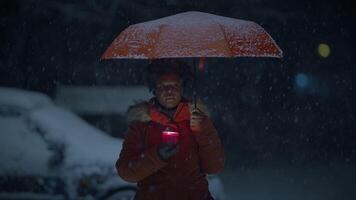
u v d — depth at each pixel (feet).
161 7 56.85
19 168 27.45
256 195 36.88
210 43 11.86
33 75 59.47
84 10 56.54
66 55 59.41
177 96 12.26
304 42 60.54
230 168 49.01
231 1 56.08
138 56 12.01
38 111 29.53
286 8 58.65
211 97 60.54
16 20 58.23
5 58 59.31
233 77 60.34
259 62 60.44
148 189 12.17
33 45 59.11
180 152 12.14
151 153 11.59
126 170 11.94
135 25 12.87
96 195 26.89
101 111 41.68
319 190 38.37
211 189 26.84
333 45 61.41
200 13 12.84
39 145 28.04
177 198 12.10
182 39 11.96
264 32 12.76
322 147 59.11
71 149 27.68
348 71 62.59
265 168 48.88
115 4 56.18
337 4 60.34
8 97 29.78
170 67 12.16
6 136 28.30
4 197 27.30
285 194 37.11
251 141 60.03
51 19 58.13
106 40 59.00
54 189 27.17
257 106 61.46
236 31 12.30
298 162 52.03
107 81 59.88
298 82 62.18
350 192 37.45
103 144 28.40
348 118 62.39
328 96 63.31
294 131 61.41
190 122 12.17
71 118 30.12
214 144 12.20
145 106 12.28
